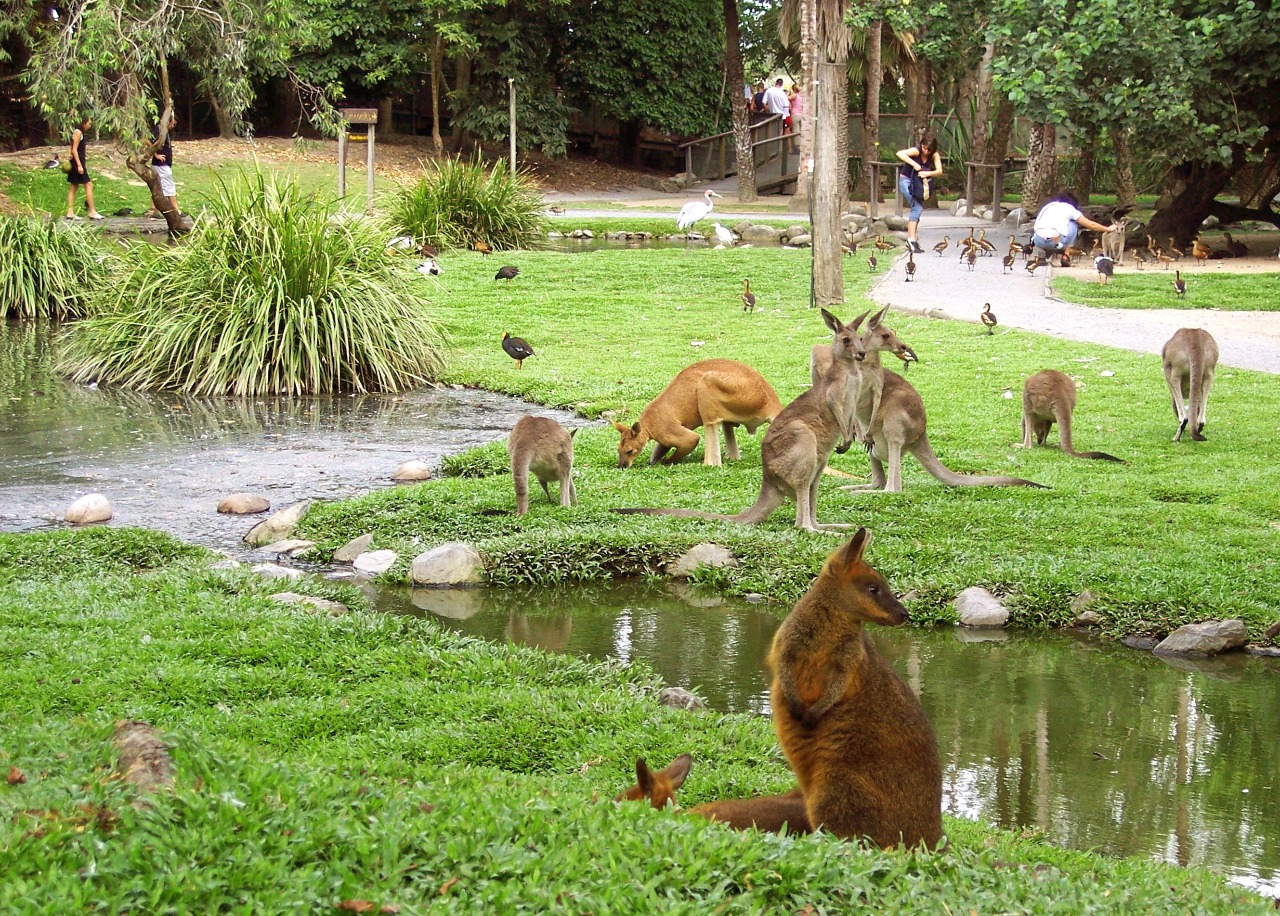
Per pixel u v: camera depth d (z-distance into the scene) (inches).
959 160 1653.5
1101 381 604.1
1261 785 237.5
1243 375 610.9
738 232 1293.1
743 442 519.2
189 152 1386.6
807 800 168.2
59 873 120.7
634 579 367.2
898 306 820.0
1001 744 256.8
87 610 291.9
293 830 135.3
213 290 657.0
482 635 316.8
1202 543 369.7
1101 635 322.3
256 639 274.7
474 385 648.4
